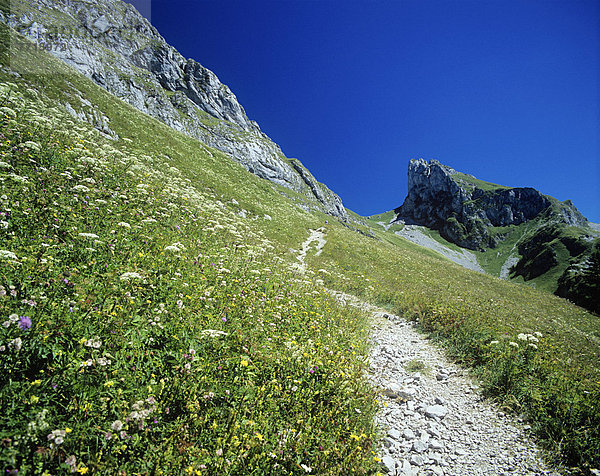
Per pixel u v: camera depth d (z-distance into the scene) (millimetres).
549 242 174625
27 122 13164
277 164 160250
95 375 3939
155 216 12211
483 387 8266
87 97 31156
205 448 3979
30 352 3721
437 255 165875
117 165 15586
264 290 10453
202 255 10461
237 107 183500
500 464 5656
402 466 5422
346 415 5883
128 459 3477
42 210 7500
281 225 34625
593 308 61125
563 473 5395
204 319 6289
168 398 4199
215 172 41250
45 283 4848
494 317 15602
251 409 4898
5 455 2766
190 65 168000
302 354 6961
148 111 98500
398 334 12664
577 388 7492
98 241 7191
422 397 7867
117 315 5004
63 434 3100
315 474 4406
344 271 23938
